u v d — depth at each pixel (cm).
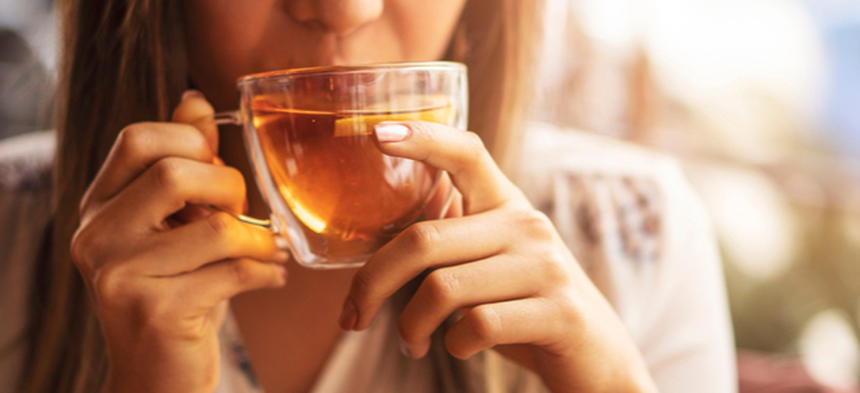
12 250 58
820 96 170
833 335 153
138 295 39
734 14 167
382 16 41
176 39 47
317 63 41
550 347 39
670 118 164
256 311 52
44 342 54
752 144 168
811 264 159
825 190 162
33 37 62
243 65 42
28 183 59
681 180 63
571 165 60
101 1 50
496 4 54
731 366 60
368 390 52
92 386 52
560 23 88
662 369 57
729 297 157
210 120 40
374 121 36
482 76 55
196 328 40
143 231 39
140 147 39
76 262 40
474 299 37
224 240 39
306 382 52
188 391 41
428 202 39
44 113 63
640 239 59
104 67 49
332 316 52
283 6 40
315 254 39
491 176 38
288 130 36
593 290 40
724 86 168
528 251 38
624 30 115
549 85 83
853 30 165
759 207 162
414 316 38
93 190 40
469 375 51
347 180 36
